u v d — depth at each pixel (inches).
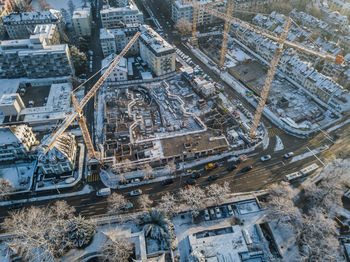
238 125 6786.4
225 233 4813.0
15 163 5905.5
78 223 4485.7
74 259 4306.1
